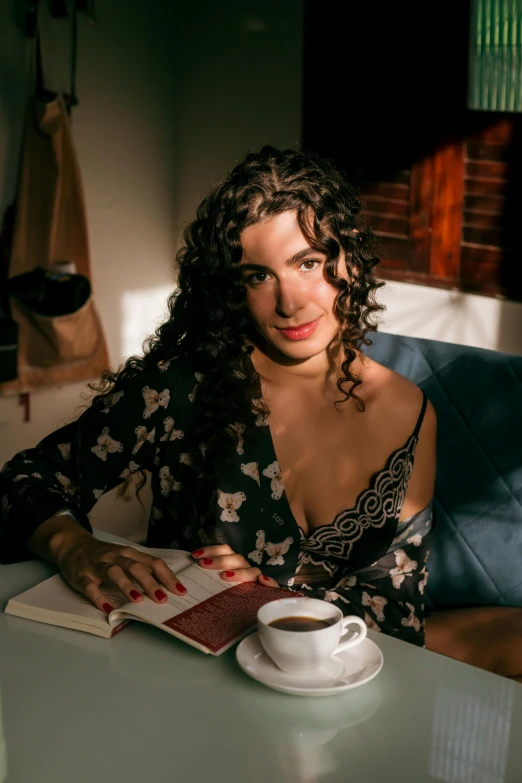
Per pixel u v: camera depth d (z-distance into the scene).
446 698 0.98
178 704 0.96
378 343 1.77
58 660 1.04
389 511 1.45
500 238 2.82
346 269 1.39
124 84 3.42
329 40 3.10
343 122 3.13
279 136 3.29
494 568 1.63
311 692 0.95
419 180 2.97
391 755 0.87
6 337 3.00
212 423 1.45
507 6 2.66
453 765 0.86
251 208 1.31
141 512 3.47
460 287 2.94
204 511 1.46
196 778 0.83
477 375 1.66
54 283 3.05
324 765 0.85
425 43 2.87
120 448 1.49
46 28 3.12
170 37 3.54
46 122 2.97
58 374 3.17
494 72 2.73
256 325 1.38
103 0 3.26
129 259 3.59
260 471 1.46
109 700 0.96
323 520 1.47
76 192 3.07
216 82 3.46
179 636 1.06
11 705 0.95
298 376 1.47
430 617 1.62
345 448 1.47
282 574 1.48
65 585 1.21
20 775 0.84
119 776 0.84
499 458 1.62
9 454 3.22
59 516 1.33
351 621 1.04
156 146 3.59
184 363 1.50
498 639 1.51
